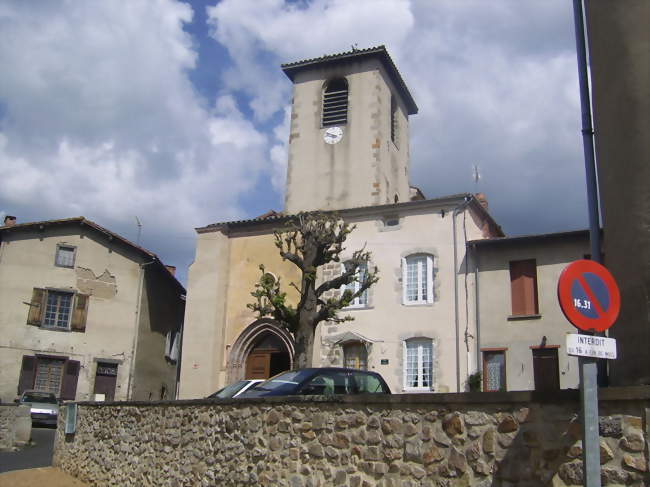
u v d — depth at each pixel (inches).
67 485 595.5
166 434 475.8
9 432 869.8
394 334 976.3
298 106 1279.5
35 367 1262.3
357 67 1258.6
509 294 924.0
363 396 305.3
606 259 273.3
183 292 1616.6
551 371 876.0
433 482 267.3
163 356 1502.2
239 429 387.5
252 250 1141.7
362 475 297.9
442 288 967.6
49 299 1310.3
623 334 255.1
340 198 1190.9
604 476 214.1
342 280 796.0
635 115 265.0
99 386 1323.8
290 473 339.0
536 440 237.9
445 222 993.5
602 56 285.7
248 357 1112.2
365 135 1213.1
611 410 216.7
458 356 925.2
